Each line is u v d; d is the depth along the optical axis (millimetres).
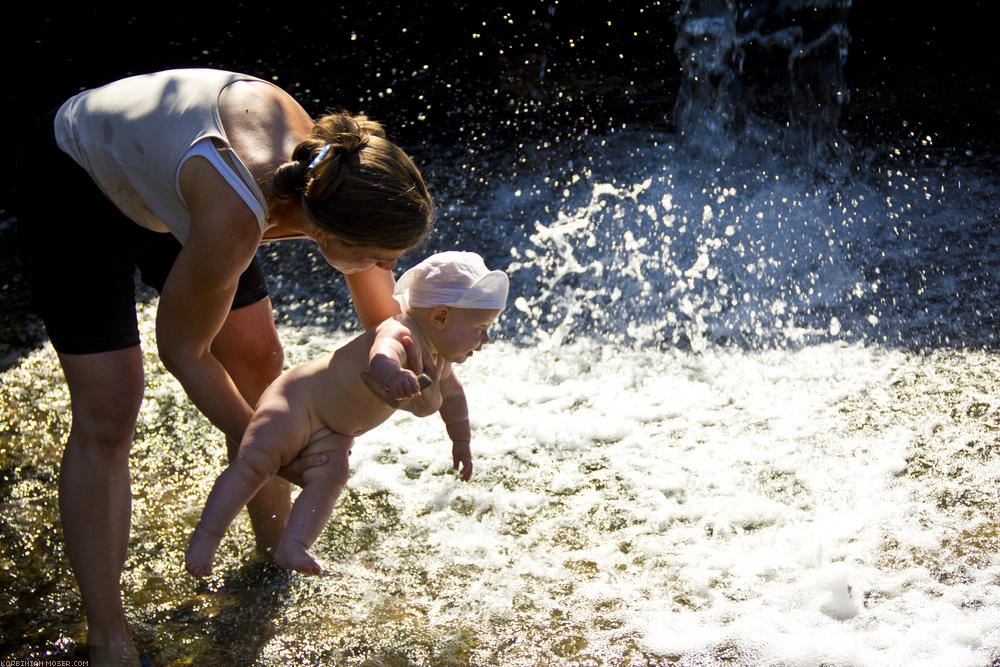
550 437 4828
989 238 6535
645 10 9867
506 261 6594
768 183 7477
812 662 3377
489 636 3592
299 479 3512
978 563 3812
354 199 2943
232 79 3172
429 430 4938
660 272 6387
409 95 9133
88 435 3379
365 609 3752
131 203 3150
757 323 5785
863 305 5887
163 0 10438
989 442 4582
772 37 8508
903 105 8617
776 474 4449
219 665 3486
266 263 6852
